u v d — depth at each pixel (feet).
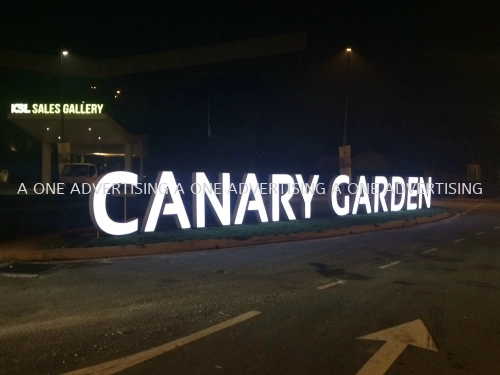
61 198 94.53
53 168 168.66
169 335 22.70
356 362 19.56
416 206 95.14
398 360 19.81
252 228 57.77
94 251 42.75
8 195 106.42
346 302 28.63
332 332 23.24
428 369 18.94
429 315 26.17
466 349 21.13
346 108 93.61
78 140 152.25
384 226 68.39
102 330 23.32
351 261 41.93
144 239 47.83
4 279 34.01
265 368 18.89
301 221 66.54
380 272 37.50
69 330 23.29
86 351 20.61
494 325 24.56
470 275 36.68
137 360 19.62
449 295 30.53
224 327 23.90
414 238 57.82
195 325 24.20
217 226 59.26
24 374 18.21
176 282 33.40
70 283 32.83
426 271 38.04
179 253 45.21
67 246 43.75
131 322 24.59
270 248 48.75
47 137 150.51
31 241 47.34
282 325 24.26
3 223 58.54
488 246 51.83
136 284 32.68
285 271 37.42
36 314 25.81
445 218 86.58
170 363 19.33
